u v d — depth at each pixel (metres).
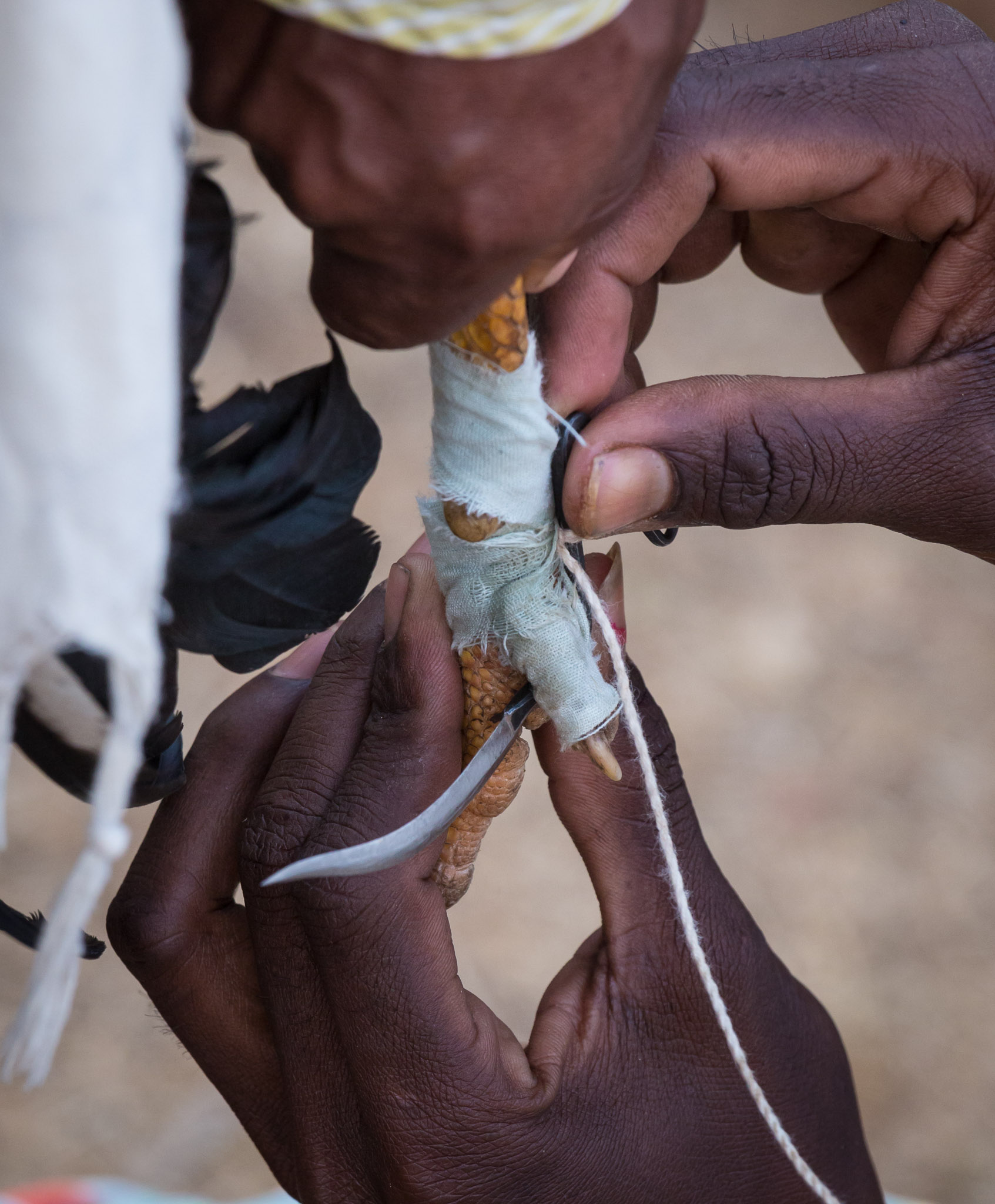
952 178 0.46
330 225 0.39
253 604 0.42
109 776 0.38
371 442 0.42
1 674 0.38
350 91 0.38
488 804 0.46
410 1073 0.45
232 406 0.41
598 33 0.38
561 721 0.44
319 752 0.46
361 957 0.45
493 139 0.38
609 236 0.45
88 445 0.37
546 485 0.44
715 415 0.46
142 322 0.37
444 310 0.40
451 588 0.44
